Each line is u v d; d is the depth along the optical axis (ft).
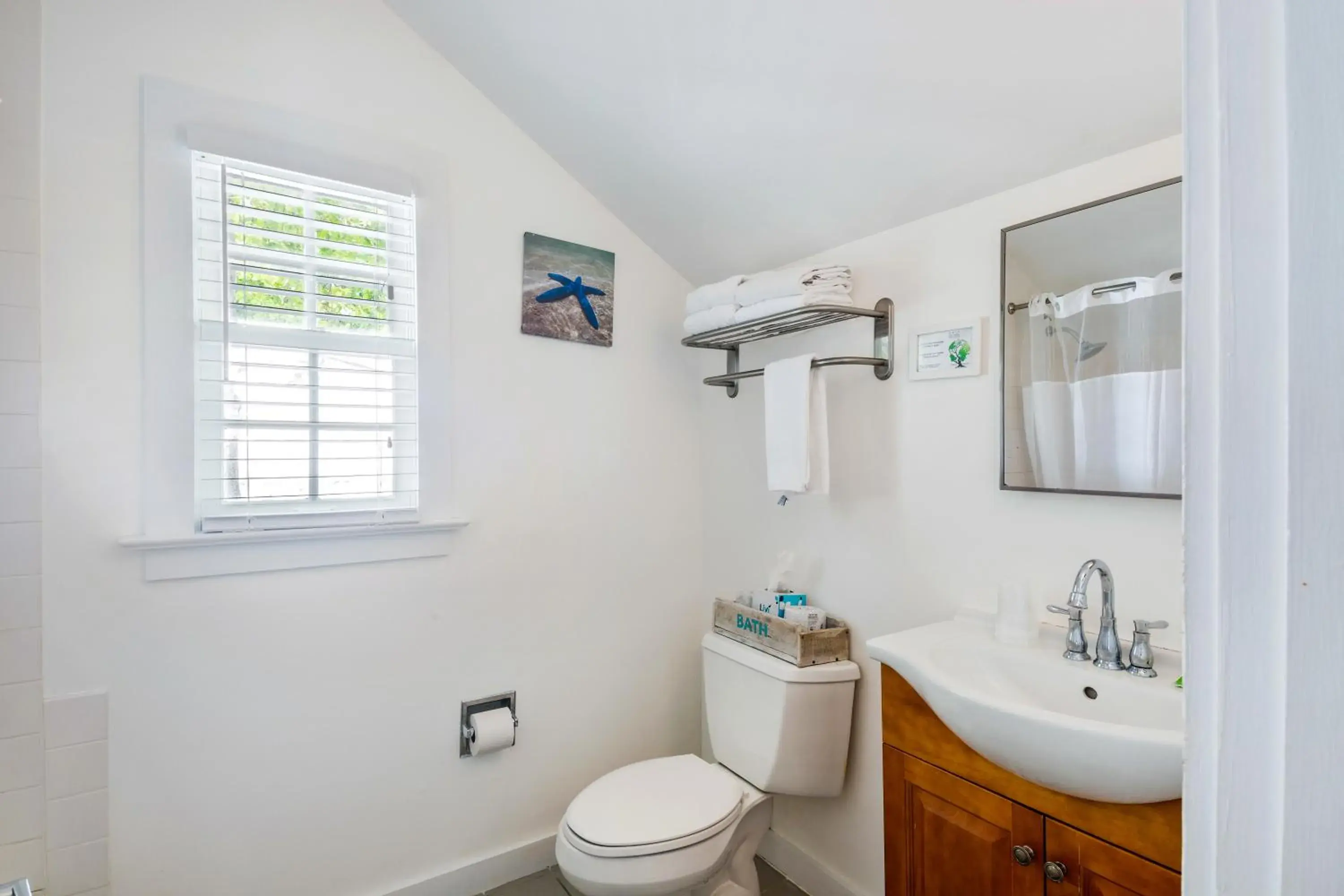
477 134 6.10
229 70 4.98
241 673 5.05
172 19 4.79
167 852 4.80
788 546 6.45
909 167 4.95
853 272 5.88
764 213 6.07
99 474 4.55
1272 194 1.08
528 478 6.36
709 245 6.79
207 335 5.00
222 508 5.07
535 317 6.37
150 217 4.67
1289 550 1.06
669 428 7.33
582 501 6.70
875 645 4.30
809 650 5.53
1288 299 1.05
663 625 7.27
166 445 4.74
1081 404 4.25
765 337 6.41
